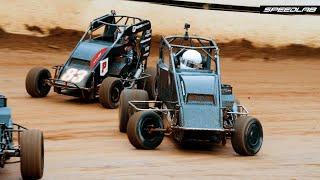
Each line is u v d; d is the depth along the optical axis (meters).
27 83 35.03
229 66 46.78
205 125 25.72
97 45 36.03
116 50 36.06
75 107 33.91
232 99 28.25
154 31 49.69
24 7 47.91
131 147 26.95
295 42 51.06
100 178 22.56
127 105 28.86
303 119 34.03
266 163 25.58
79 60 35.19
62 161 24.50
